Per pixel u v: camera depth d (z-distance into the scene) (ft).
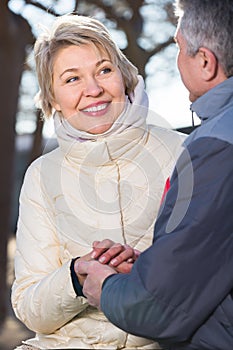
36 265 12.75
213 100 11.55
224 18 11.44
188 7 11.71
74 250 12.62
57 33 12.90
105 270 11.68
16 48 43.50
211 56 11.58
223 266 11.01
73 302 12.17
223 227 10.99
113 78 12.66
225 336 11.14
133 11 40.73
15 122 44.91
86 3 40.19
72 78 12.73
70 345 12.48
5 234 44.68
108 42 12.82
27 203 13.00
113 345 12.41
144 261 11.07
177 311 10.99
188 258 10.93
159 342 11.33
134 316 11.03
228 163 11.03
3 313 42.68
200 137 11.27
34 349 12.82
